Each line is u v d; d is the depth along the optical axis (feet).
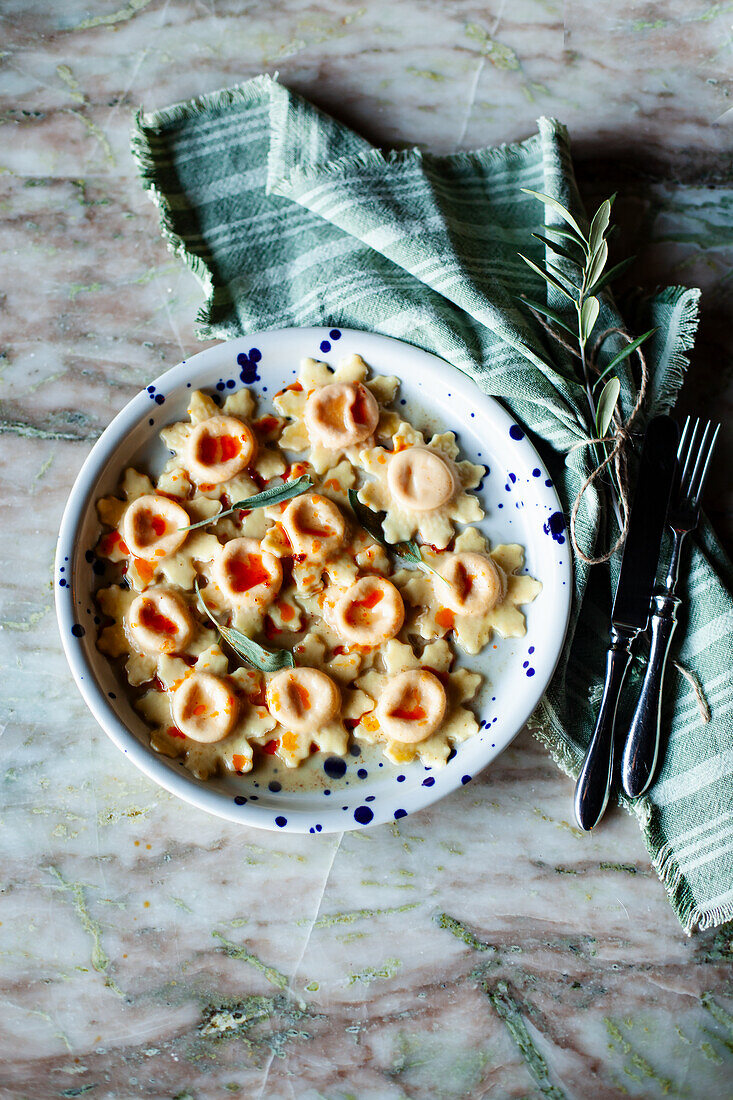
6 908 2.57
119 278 2.63
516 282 2.54
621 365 2.49
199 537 2.47
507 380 2.47
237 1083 2.56
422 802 2.40
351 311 2.51
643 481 2.46
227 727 2.40
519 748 2.59
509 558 2.48
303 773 2.44
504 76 2.64
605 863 2.57
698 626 2.48
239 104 2.57
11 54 2.64
